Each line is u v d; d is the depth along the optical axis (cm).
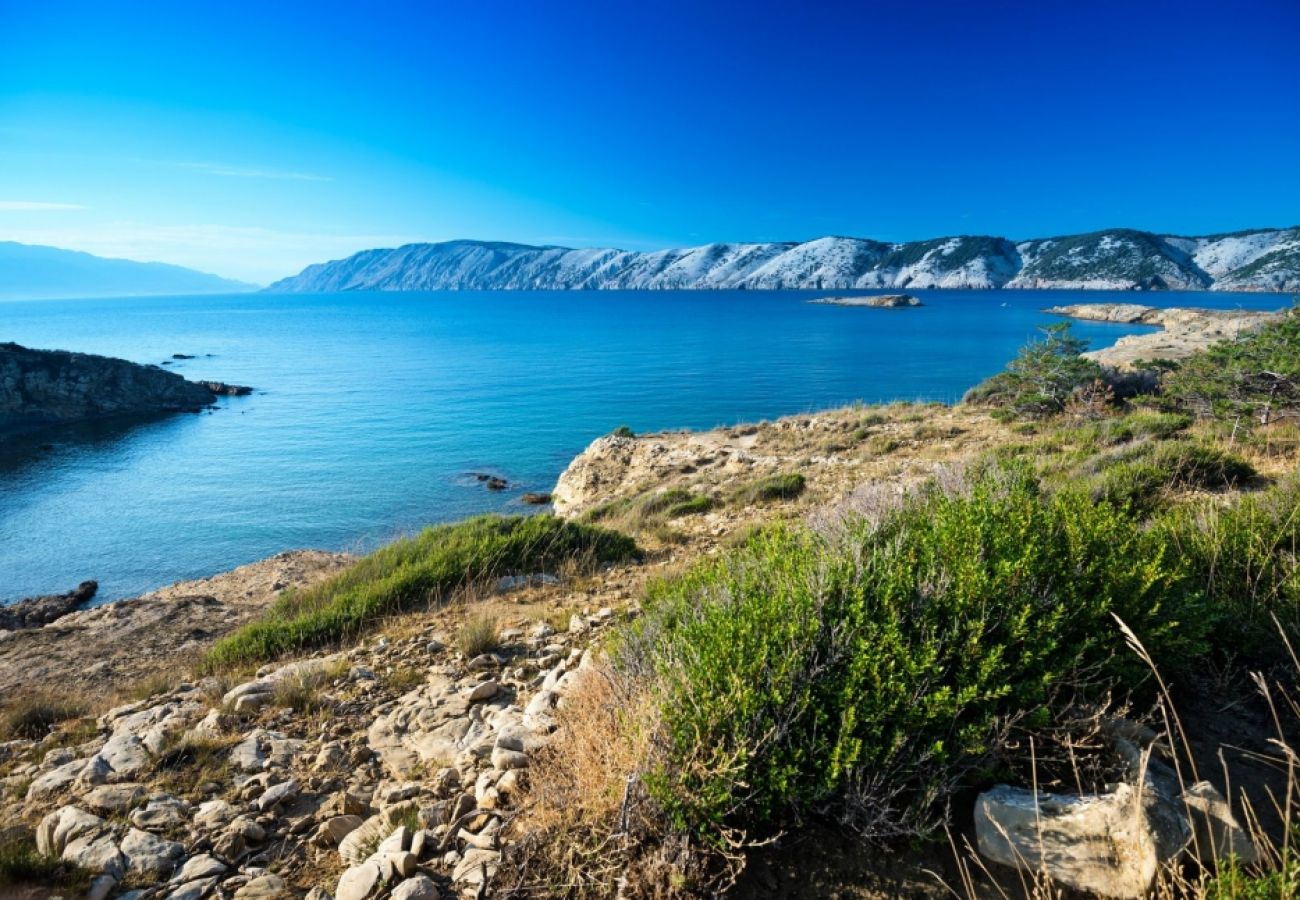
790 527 696
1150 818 239
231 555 2258
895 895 254
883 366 6575
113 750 468
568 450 3575
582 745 327
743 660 313
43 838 365
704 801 266
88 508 2866
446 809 356
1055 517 423
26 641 903
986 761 292
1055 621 320
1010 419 1988
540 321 16550
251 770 438
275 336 13825
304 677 589
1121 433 1455
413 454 3591
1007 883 251
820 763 281
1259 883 212
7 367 4981
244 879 325
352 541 2328
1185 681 365
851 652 314
